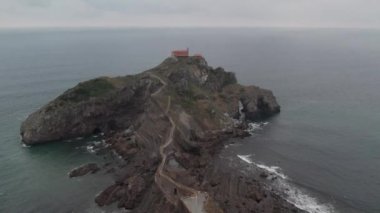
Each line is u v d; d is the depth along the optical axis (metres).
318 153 109.06
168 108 117.44
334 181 90.75
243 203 78.25
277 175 93.62
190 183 81.25
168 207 73.38
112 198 83.00
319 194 84.06
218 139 116.50
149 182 85.75
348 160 103.88
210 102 133.25
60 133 122.31
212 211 71.44
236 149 111.31
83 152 112.12
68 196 85.44
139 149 107.88
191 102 128.50
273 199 80.81
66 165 102.50
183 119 113.75
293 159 104.38
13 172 98.00
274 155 107.06
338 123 139.12
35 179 93.94
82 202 82.75
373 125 136.12
